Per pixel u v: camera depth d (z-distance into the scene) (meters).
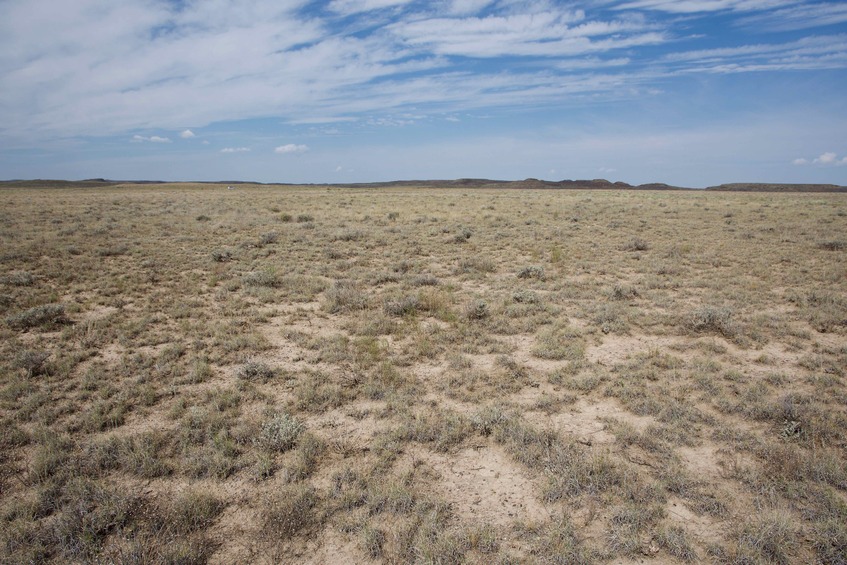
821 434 5.95
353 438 5.98
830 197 59.06
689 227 26.02
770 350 8.93
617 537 4.28
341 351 8.65
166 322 10.28
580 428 6.23
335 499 4.84
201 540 4.27
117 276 14.20
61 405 6.61
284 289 13.19
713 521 4.54
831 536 4.25
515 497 4.91
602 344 9.27
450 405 6.83
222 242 20.77
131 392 6.99
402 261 16.62
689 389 7.23
